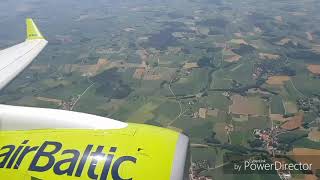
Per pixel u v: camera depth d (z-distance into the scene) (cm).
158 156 1091
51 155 1114
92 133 1199
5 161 1115
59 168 1071
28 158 1113
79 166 1070
